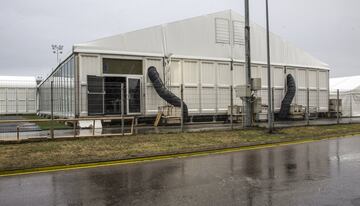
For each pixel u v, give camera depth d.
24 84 44.53
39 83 43.34
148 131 16.86
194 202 6.00
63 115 24.69
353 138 16.44
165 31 24.39
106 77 21.91
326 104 32.53
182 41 25.02
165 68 24.06
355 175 8.06
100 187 7.16
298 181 7.50
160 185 7.27
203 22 26.03
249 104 18.45
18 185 7.42
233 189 6.86
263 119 27.09
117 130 17.62
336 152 11.81
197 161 10.27
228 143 13.58
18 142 12.68
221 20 26.86
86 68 21.25
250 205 5.81
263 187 7.00
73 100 21.17
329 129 19.06
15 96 43.84
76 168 9.30
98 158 10.23
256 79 18.28
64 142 13.02
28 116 38.31
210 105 25.73
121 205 5.92
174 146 12.65
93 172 8.73
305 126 20.14
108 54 21.95
